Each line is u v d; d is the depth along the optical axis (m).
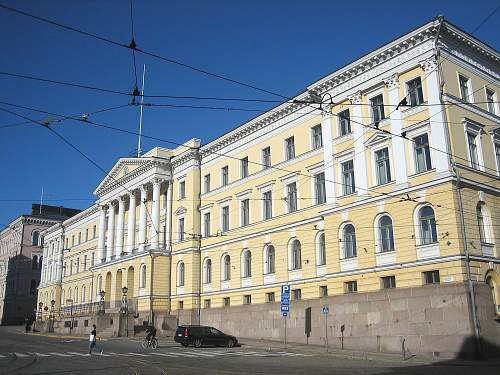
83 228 83.56
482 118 33.94
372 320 32.56
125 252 62.94
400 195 32.47
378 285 32.94
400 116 33.31
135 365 24.03
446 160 30.33
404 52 33.66
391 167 33.50
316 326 37.19
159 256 56.41
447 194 30.00
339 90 38.12
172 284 56.00
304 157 41.84
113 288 64.19
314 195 40.50
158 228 58.16
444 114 31.08
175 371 21.12
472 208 30.70
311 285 39.69
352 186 36.53
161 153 60.38
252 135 48.28
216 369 21.88
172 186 59.12
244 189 48.41
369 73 35.88
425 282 30.56
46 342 44.88
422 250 30.86
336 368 22.27
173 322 52.78
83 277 80.31
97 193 72.38
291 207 43.12
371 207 34.25
